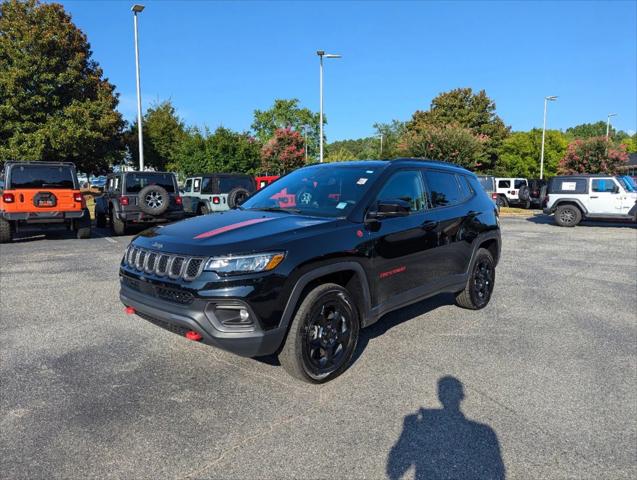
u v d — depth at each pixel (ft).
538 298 20.30
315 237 11.22
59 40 82.74
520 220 62.18
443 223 15.33
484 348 14.16
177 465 8.29
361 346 14.20
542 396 11.10
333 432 9.42
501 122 143.23
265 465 8.32
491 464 8.46
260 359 13.01
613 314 17.95
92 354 13.28
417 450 8.86
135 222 41.32
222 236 10.92
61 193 36.76
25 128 78.59
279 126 182.50
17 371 12.10
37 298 19.31
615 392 11.34
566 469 8.34
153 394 10.92
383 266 12.86
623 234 45.98
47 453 8.58
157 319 11.04
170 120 115.55
